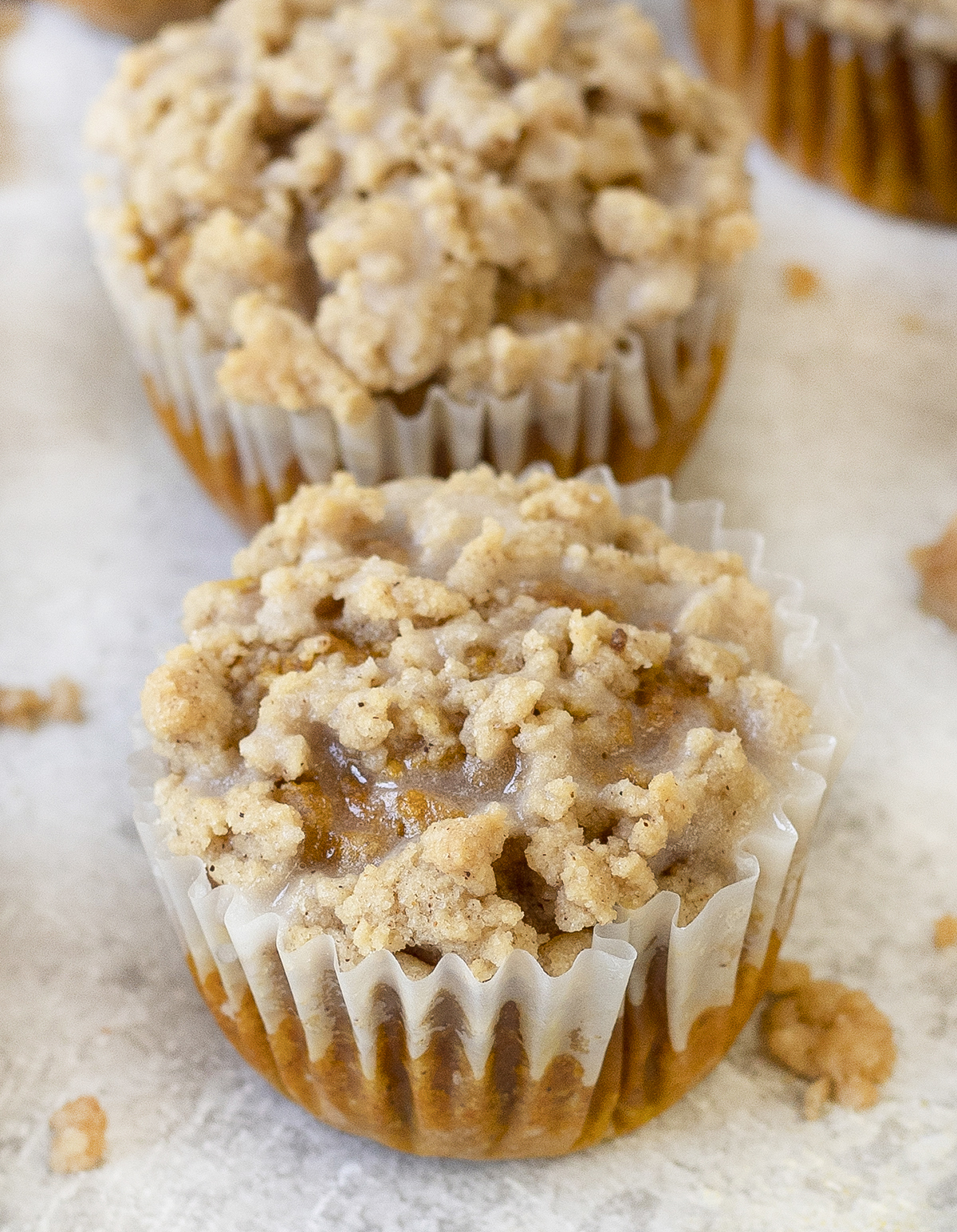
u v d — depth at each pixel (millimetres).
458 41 366
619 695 304
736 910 298
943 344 425
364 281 348
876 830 350
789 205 449
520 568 314
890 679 370
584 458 369
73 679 373
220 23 381
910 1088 321
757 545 337
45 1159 317
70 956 338
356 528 321
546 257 352
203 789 302
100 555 392
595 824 296
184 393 367
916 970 334
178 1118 321
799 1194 312
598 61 368
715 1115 320
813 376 420
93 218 368
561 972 291
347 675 304
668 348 361
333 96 358
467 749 299
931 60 406
